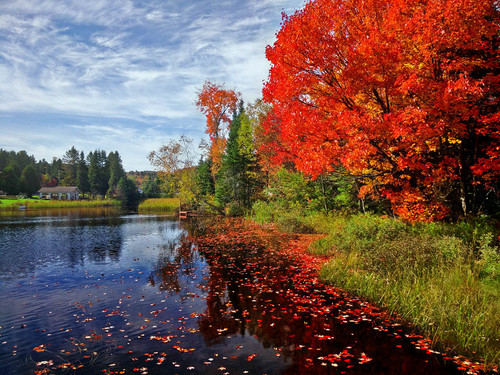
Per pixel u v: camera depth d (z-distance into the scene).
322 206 22.06
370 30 8.95
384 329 5.75
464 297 6.32
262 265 11.16
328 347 5.09
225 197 36.81
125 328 5.97
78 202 75.19
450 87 7.25
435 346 5.06
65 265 11.86
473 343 5.03
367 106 10.29
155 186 101.25
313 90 10.69
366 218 12.49
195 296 7.91
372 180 12.08
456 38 7.45
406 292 6.96
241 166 33.53
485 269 7.18
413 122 8.02
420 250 8.41
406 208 10.22
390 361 4.62
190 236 19.89
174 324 6.14
